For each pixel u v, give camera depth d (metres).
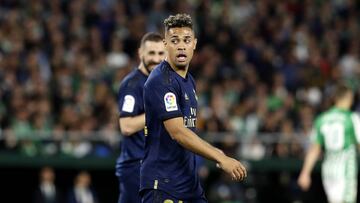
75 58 58.22
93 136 49.12
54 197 46.94
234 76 61.06
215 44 65.00
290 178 51.19
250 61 64.06
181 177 21.23
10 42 58.44
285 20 69.56
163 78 20.84
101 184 50.06
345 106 37.44
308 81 63.75
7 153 47.19
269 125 52.25
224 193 48.66
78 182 47.53
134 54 62.31
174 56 20.86
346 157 37.09
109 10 64.88
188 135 20.38
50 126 51.00
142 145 26.50
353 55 68.81
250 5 71.06
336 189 37.19
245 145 51.25
